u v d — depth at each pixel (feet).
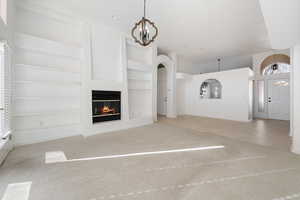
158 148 9.58
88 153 8.73
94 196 4.98
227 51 22.15
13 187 5.43
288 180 5.91
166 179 6.00
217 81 24.13
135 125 16.53
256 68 23.70
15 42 9.84
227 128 15.60
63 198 4.87
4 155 7.81
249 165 7.22
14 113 9.71
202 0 10.37
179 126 16.58
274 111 22.39
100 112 14.26
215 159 7.92
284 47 9.46
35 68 10.78
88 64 12.91
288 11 5.44
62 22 12.37
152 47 19.06
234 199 4.81
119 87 15.16
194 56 25.03
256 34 15.99
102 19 13.21
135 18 13.02
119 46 15.48
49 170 6.71
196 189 5.34
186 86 28.04
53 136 11.61
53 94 11.73
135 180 5.92
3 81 7.84
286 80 21.39
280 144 10.37
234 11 11.66
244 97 20.39
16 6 10.11
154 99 19.44
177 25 14.10
